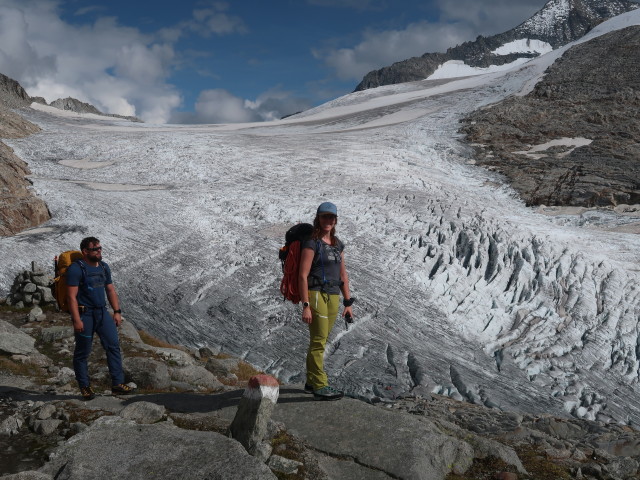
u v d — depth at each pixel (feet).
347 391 45.19
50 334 30.78
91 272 18.60
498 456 14.98
